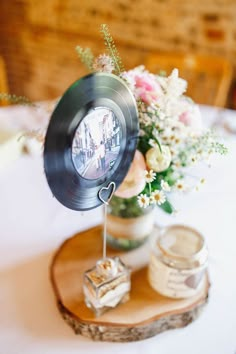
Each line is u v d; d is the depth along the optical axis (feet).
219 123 3.33
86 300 1.83
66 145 1.42
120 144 1.66
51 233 2.36
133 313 1.81
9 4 6.28
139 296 1.90
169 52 5.38
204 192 2.68
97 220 2.46
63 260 2.12
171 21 5.11
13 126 3.15
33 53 6.59
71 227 2.41
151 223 2.14
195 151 1.87
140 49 5.57
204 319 1.88
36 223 2.43
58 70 6.52
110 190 1.74
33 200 2.60
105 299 1.76
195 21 4.96
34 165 2.88
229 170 2.87
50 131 1.36
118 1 5.31
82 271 2.05
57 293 1.90
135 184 1.74
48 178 1.42
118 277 1.78
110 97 1.52
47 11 5.99
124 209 2.00
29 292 1.99
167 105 1.79
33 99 7.16
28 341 1.76
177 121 1.81
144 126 1.79
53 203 2.59
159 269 1.83
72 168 1.48
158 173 1.84
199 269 1.79
